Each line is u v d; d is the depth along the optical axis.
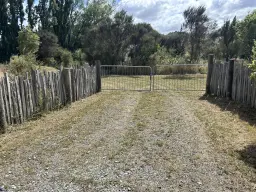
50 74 5.55
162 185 2.46
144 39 22.69
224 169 2.78
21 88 4.55
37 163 2.94
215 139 3.73
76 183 2.50
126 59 23.33
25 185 2.45
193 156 3.13
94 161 3.00
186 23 20.64
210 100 6.97
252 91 5.43
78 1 32.09
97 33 22.95
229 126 4.38
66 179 2.57
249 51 16.66
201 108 5.92
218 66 7.41
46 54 21.88
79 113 5.46
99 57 23.00
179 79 13.41
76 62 20.75
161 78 13.96
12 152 3.25
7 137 3.83
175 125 4.52
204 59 21.72
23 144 3.54
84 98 7.49
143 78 14.03
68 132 4.12
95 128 4.35
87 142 3.65
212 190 2.37
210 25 20.58
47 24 30.12
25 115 4.70
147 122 4.73
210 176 2.63
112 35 22.50
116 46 22.77
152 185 2.46
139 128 4.35
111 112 5.57
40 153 3.23
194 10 20.14
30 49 16.89
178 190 2.37
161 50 21.89
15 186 2.43
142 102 6.77
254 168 2.78
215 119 4.87
